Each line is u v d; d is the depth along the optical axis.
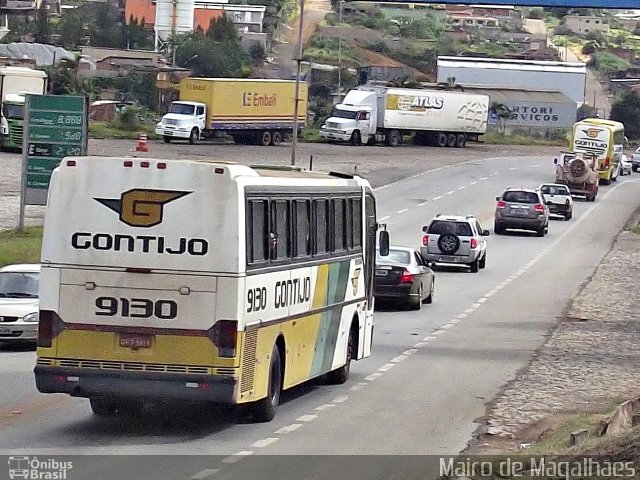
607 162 113.00
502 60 192.50
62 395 23.66
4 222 57.44
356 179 26.53
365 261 27.17
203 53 164.62
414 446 19.31
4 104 96.38
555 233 76.12
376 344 33.81
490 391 26.09
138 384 19.34
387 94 126.88
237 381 19.33
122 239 19.45
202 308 19.28
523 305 44.78
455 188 95.44
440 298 46.34
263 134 115.69
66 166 19.62
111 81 144.62
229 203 19.28
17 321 30.36
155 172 19.41
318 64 189.75
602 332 38.03
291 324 21.91
